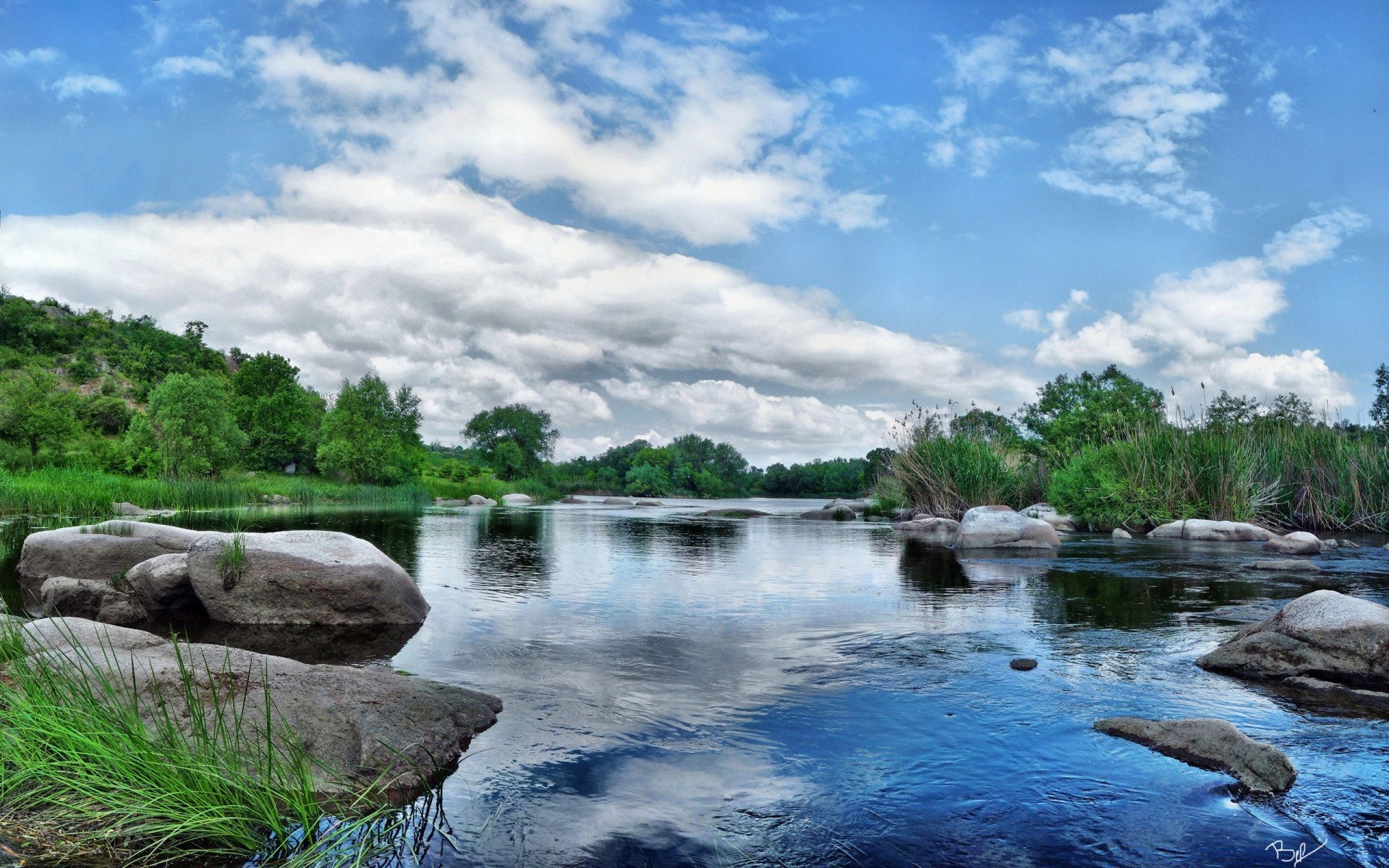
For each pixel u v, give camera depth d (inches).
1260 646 235.8
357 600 323.3
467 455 4347.9
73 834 129.7
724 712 201.3
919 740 180.1
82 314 4788.4
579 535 854.5
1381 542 674.8
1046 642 282.8
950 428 1015.6
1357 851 127.7
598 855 127.3
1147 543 674.8
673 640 288.4
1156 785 154.3
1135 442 831.7
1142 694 215.9
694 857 126.8
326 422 2348.7
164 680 176.7
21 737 146.5
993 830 136.2
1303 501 791.7
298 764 145.5
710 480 5482.3
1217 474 764.0
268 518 1005.2
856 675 237.3
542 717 197.9
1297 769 161.3
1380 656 214.7
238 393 3137.3
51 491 1047.0
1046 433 1320.1
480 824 138.5
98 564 401.1
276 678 185.5
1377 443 839.7
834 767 164.4
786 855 127.7
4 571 437.7
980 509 694.5
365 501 1841.8
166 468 1952.5
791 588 420.5
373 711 177.2
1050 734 183.5
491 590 418.0
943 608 354.0
